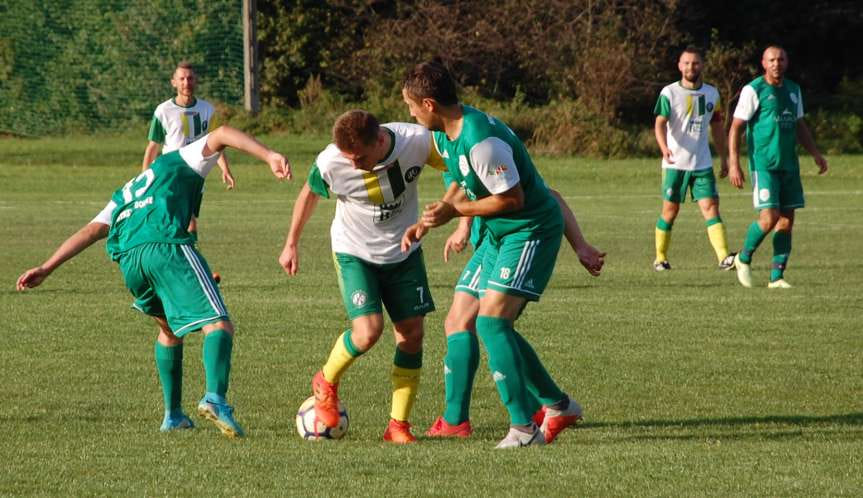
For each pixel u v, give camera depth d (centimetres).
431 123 1363
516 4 10362
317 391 1449
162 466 1229
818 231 4459
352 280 1473
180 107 3216
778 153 2892
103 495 1107
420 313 1489
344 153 1401
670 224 3359
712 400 1703
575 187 6762
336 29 10469
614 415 1611
